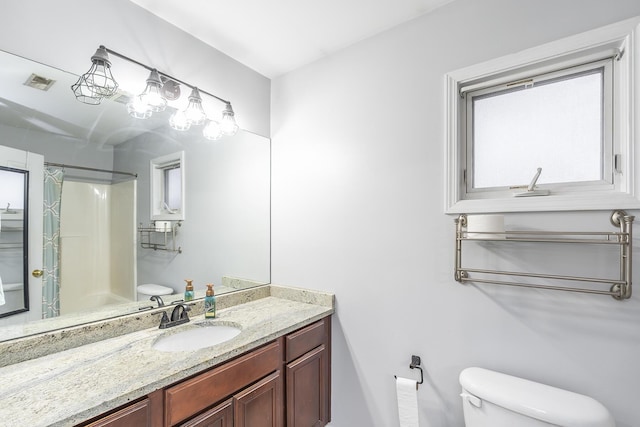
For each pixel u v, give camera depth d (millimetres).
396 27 1604
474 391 1168
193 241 1705
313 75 1928
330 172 1835
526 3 1263
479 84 1394
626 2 1085
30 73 1155
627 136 1088
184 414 1037
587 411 1010
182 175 1656
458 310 1406
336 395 1790
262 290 2021
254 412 1292
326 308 1776
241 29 1629
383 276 1626
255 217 2033
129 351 1169
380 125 1647
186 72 1646
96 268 1346
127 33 1405
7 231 1125
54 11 1198
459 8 1419
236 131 1910
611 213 1106
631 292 1062
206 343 1496
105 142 1372
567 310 1179
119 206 1426
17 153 1145
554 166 1278
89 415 804
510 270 1289
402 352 1562
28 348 1096
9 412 783
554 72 1265
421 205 1511
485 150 1430
